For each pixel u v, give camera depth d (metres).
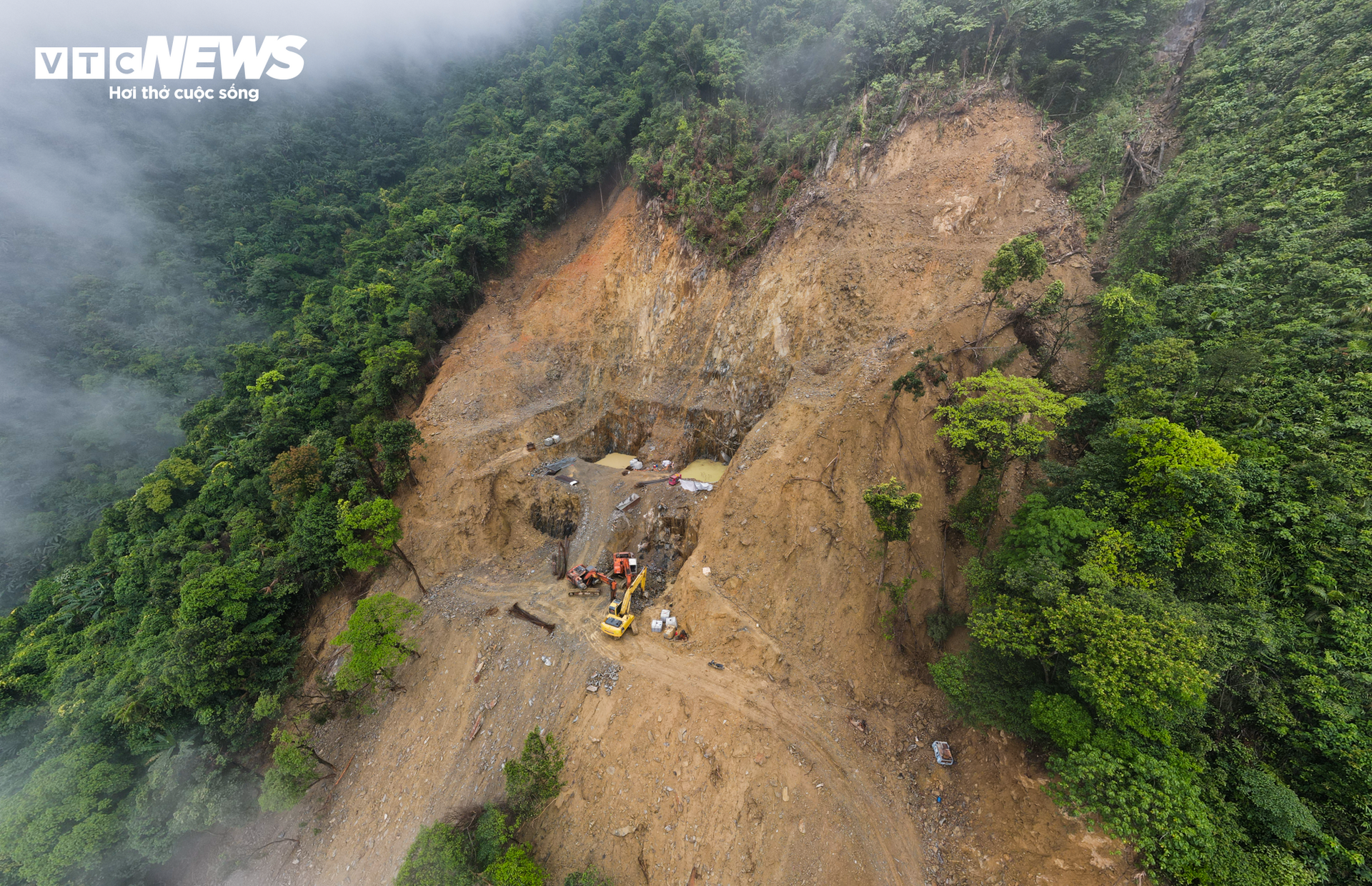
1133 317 36.91
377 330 68.00
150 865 36.88
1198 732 22.62
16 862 35.56
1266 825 20.84
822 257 49.78
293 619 49.19
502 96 104.88
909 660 34.88
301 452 53.34
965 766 29.33
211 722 39.75
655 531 48.19
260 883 36.06
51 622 61.94
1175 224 41.44
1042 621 24.80
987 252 45.00
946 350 41.75
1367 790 20.72
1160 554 25.48
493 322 69.88
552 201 74.38
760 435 44.94
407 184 101.44
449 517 52.19
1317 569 24.91
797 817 29.70
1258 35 46.56
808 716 33.69
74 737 41.78
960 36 51.97
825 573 38.34
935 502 38.12
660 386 58.94
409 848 34.38
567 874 30.59
